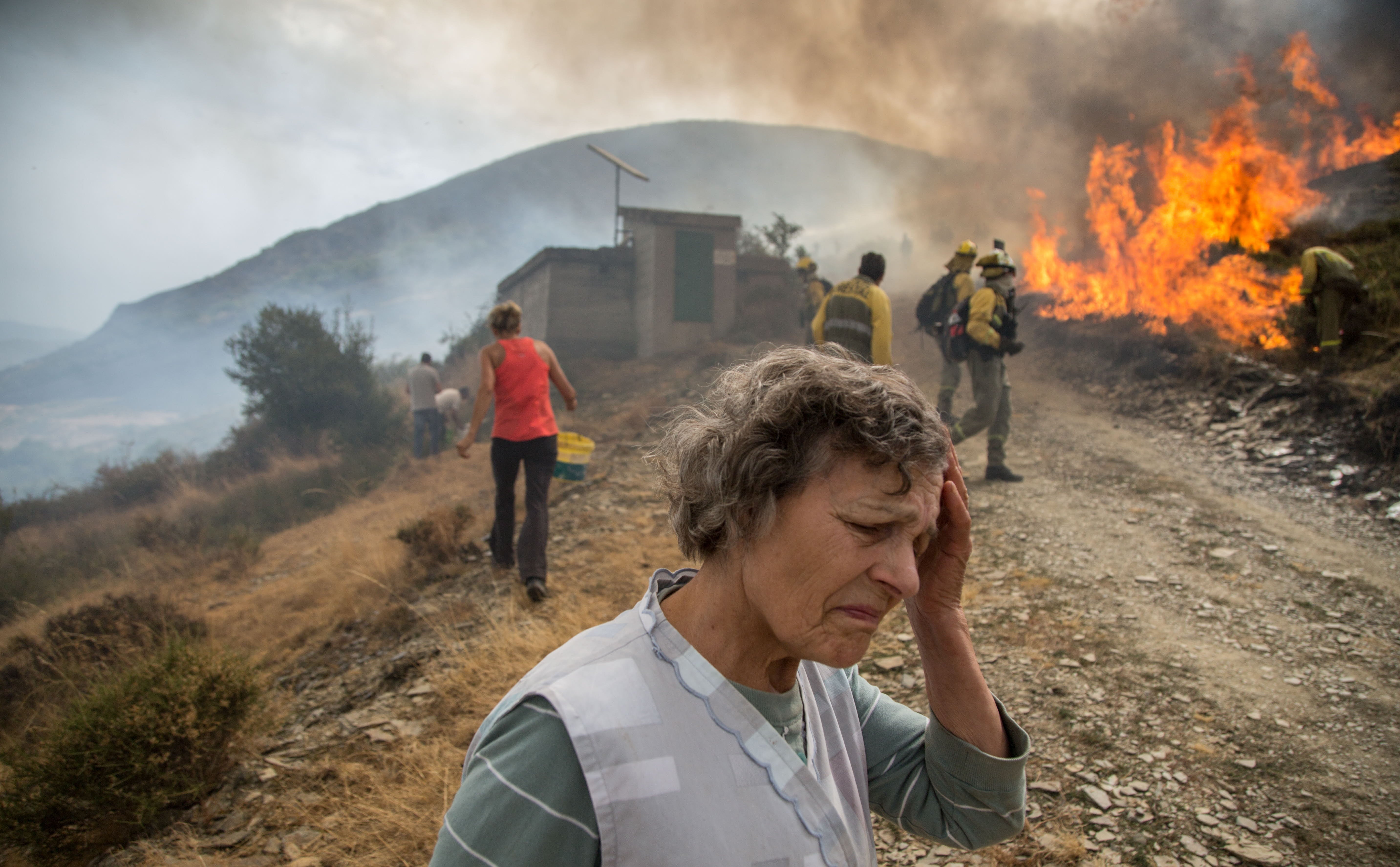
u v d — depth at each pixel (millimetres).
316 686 3943
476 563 5301
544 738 765
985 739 1041
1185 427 7398
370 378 15188
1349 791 2529
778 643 901
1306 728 2867
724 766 792
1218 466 6316
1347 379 6668
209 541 9297
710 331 16922
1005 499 5836
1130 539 4883
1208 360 8188
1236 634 3602
